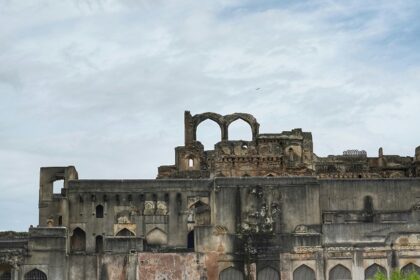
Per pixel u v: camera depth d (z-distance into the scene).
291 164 103.50
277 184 92.62
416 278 67.50
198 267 86.50
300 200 92.38
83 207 93.62
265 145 103.81
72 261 85.50
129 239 86.69
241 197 91.81
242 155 102.88
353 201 94.75
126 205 93.69
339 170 105.81
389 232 87.38
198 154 106.69
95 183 94.19
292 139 104.69
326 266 86.44
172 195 94.06
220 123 108.94
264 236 87.94
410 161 108.19
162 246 92.62
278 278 86.94
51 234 85.44
